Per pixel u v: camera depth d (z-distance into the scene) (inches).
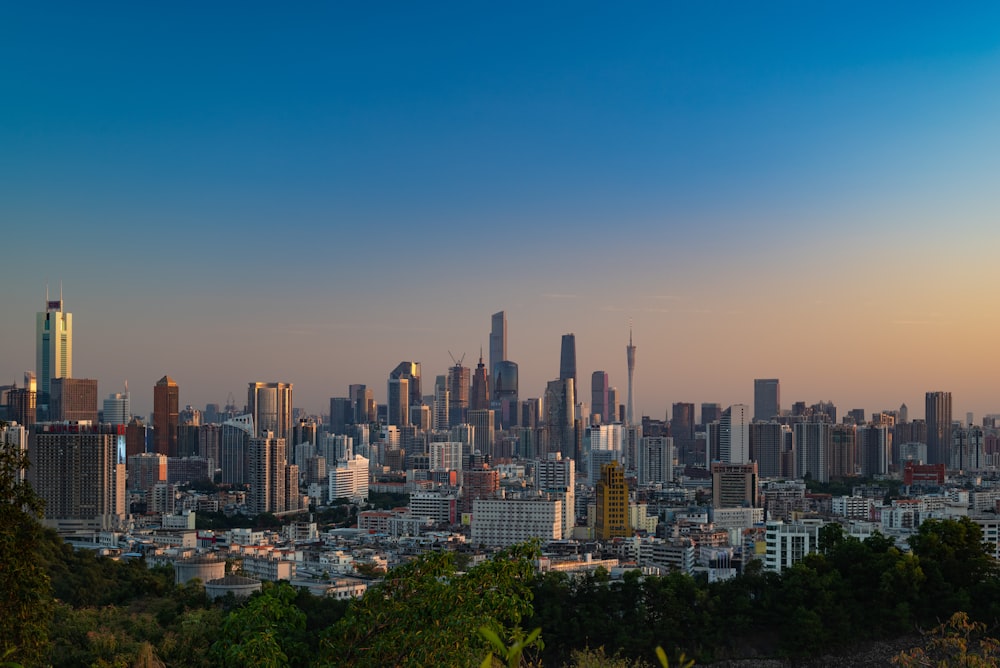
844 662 7062.0
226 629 3339.1
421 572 3388.3
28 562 3599.9
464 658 3120.1
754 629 7696.9
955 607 7066.9
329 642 3388.3
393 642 3230.8
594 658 6461.6
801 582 7524.6
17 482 3693.4
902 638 7140.8
